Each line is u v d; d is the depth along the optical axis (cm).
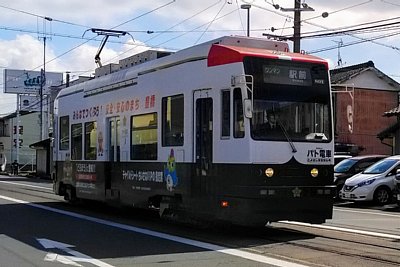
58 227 1280
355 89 3772
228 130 1062
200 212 1119
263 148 1034
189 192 1148
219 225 1212
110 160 1513
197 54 1155
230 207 1045
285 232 1170
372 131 3794
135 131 1379
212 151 1093
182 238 1096
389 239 1082
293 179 1056
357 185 1964
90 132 1641
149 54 1507
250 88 1030
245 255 910
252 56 1055
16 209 1700
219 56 1091
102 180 1539
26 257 914
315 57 1140
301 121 1088
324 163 1097
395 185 1884
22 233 1185
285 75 1084
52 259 897
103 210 1667
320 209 1081
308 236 1114
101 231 1209
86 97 1680
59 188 1861
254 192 1016
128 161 1402
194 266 829
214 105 1094
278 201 1035
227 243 1030
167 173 1227
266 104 1054
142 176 1331
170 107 1234
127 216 1503
